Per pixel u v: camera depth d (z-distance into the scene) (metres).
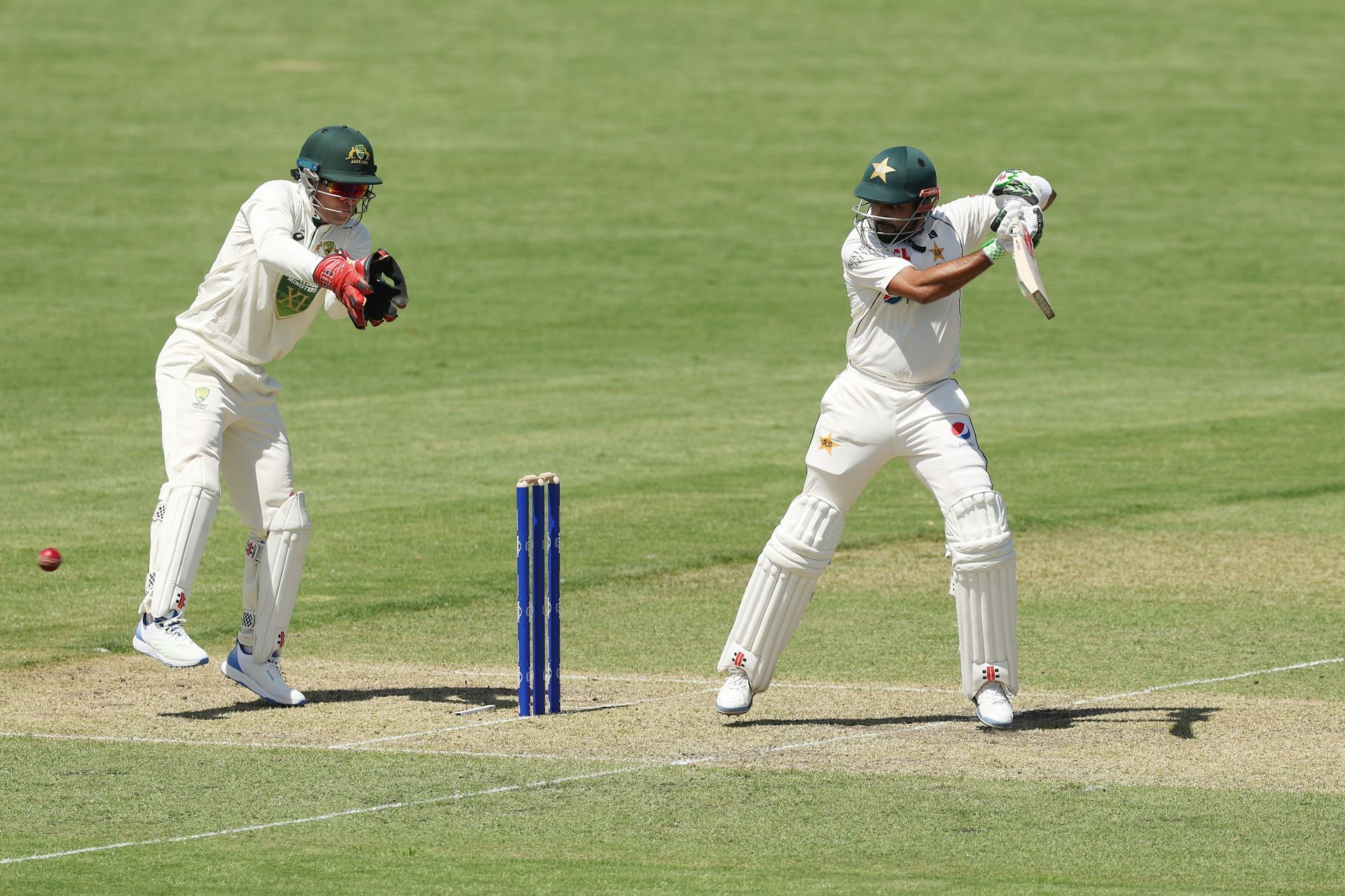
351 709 28.69
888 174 26.66
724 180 127.50
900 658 32.16
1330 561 40.69
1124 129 143.25
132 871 20.77
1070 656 32.19
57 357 77.75
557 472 54.59
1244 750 25.80
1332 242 110.00
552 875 20.59
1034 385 73.31
